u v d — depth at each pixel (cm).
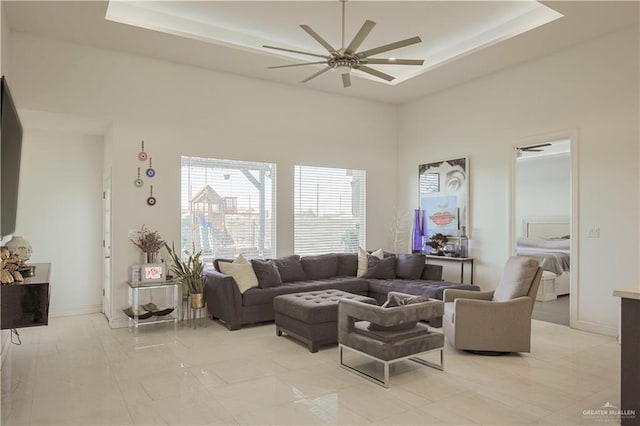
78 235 580
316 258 616
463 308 396
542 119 528
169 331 484
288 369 360
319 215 670
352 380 335
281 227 627
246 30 505
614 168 459
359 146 705
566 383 328
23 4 389
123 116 508
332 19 473
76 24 433
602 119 469
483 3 439
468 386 322
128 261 511
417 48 558
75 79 480
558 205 846
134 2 441
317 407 286
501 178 579
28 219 552
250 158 598
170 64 539
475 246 614
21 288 258
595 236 472
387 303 362
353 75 595
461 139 636
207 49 498
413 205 718
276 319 465
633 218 443
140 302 523
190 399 299
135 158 516
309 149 653
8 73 419
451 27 493
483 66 558
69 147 578
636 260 440
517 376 343
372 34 510
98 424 263
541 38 471
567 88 502
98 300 591
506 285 422
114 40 473
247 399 299
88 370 357
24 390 315
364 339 344
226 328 498
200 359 386
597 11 409
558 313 568
